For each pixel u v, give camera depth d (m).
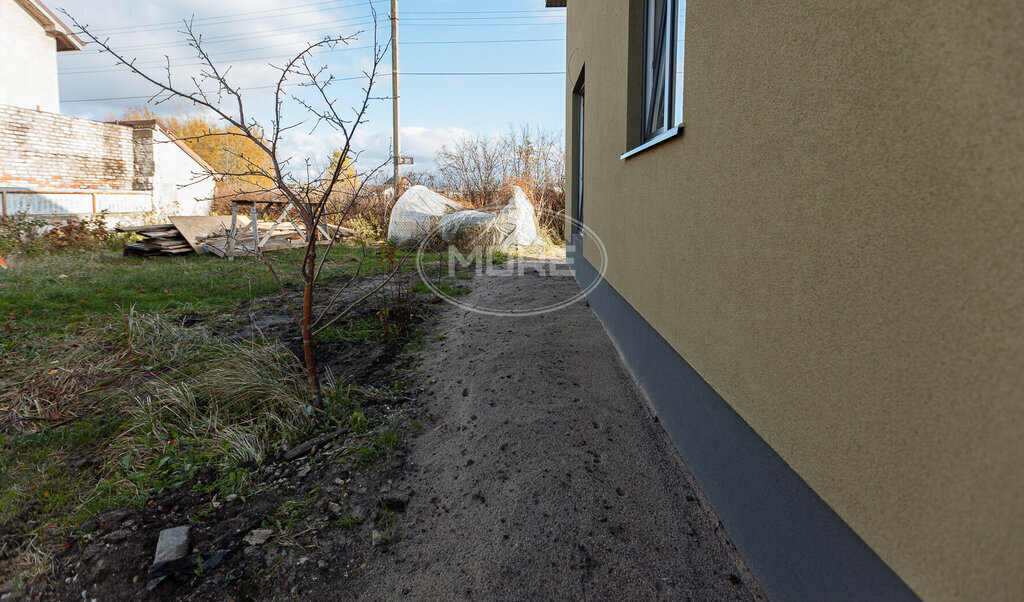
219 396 3.47
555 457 2.69
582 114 7.63
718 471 2.17
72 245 11.06
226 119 3.01
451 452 2.91
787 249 1.50
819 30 1.32
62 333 4.82
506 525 2.29
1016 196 0.77
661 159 2.81
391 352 4.63
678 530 2.17
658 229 2.88
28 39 16.62
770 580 1.74
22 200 12.64
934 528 0.96
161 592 2.06
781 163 1.53
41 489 2.65
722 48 1.97
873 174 1.12
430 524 2.39
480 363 4.01
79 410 3.43
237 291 6.78
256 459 2.93
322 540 2.34
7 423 3.20
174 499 2.61
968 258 0.87
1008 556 0.79
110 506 2.53
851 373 1.21
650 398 3.21
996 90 0.81
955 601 0.91
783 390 1.54
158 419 3.21
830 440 1.30
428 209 12.16
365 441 3.09
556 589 1.96
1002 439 0.80
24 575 2.13
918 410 1.00
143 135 16.88
